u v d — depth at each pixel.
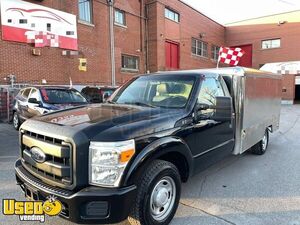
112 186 2.74
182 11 24.73
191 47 26.48
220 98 3.79
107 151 2.72
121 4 19.22
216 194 4.35
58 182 2.84
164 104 3.98
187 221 3.50
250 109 5.47
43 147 2.96
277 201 4.11
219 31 31.83
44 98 8.65
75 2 15.83
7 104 12.14
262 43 30.77
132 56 20.59
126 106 3.91
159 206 3.24
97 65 17.42
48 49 14.41
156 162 3.21
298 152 7.12
